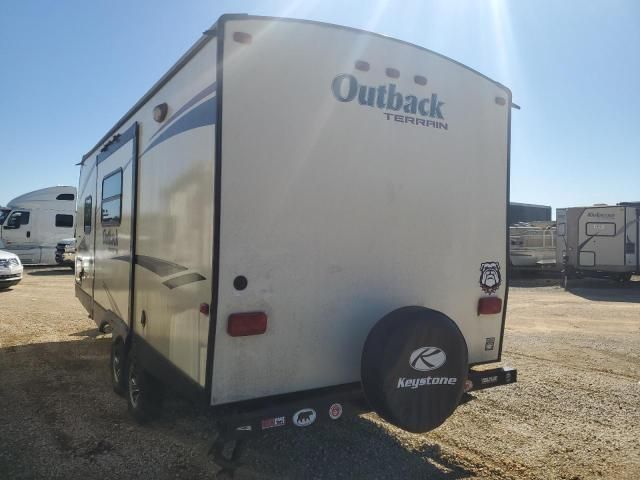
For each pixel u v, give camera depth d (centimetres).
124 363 468
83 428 429
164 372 369
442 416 328
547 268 1802
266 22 306
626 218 1536
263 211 305
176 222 351
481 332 395
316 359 327
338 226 330
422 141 362
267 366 311
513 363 641
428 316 324
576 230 1605
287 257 313
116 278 523
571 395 516
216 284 293
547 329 866
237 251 298
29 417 453
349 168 333
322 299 326
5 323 862
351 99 332
